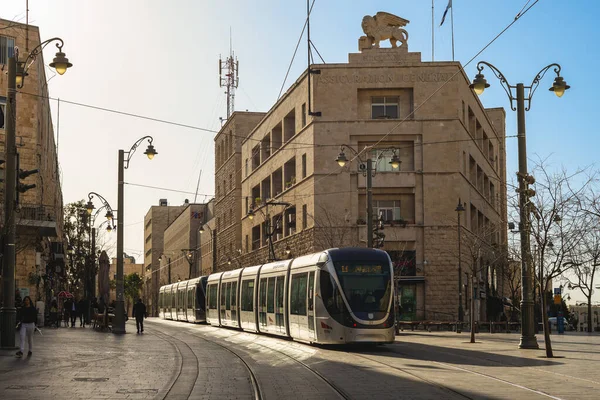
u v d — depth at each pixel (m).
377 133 57.34
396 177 56.94
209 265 104.44
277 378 18.14
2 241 25.39
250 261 79.31
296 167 63.47
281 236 69.81
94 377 18.05
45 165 60.78
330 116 57.84
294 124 68.12
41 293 57.22
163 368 20.69
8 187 25.25
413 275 56.44
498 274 69.31
